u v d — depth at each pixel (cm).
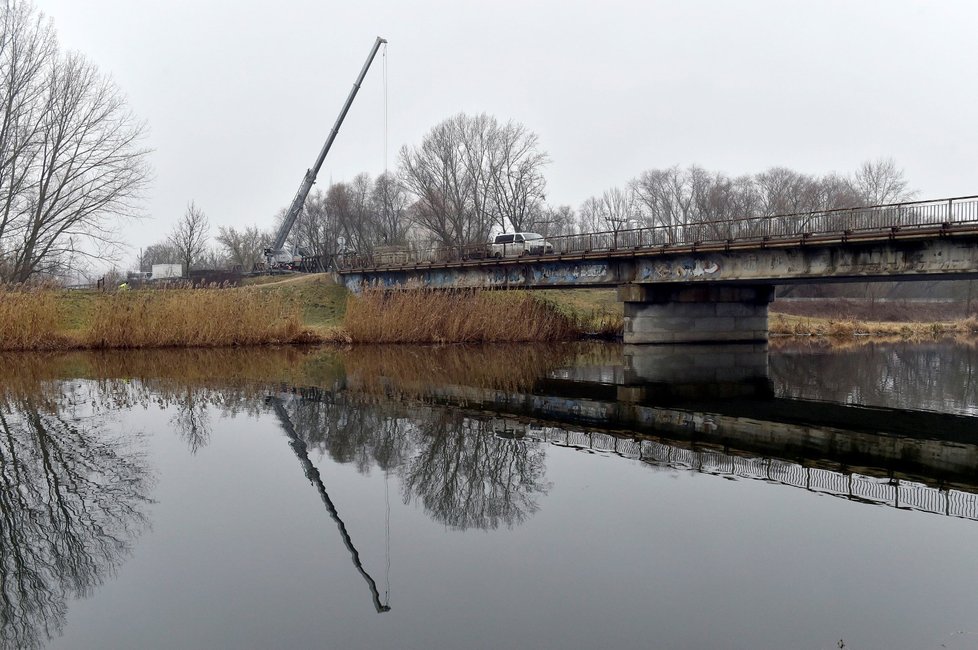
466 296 4844
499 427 1722
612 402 2156
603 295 6300
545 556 879
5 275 4244
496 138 8050
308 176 6600
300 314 5216
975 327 6269
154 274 7094
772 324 5819
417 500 1115
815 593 766
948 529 980
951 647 643
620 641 656
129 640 663
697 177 10219
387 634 672
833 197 8794
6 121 4219
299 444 1511
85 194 4412
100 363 3145
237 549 903
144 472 1273
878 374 3048
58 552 893
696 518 1026
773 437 1636
